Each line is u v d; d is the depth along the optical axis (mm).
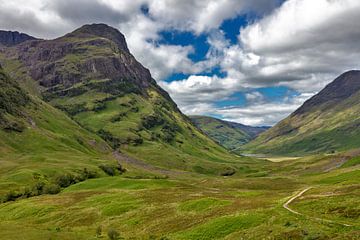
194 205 78188
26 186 175750
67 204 110875
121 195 109250
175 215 75062
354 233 43156
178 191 112562
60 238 62531
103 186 150500
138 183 144750
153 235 63000
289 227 49094
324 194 73562
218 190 121188
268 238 46594
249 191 113375
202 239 54719
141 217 79938
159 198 97438
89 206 102000
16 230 71688
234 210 67062
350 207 56344
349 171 165000
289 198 74875
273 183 180625
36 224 91438
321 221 50094
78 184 161875
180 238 57375
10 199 151750
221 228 55938
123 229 75250
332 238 42875
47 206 110000
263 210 61812
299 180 184500
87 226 83688
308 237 44156
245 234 50625
